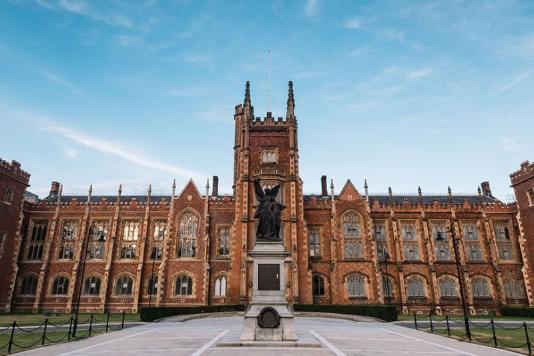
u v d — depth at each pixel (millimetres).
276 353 15289
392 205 57562
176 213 55156
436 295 52625
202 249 53250
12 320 35625
